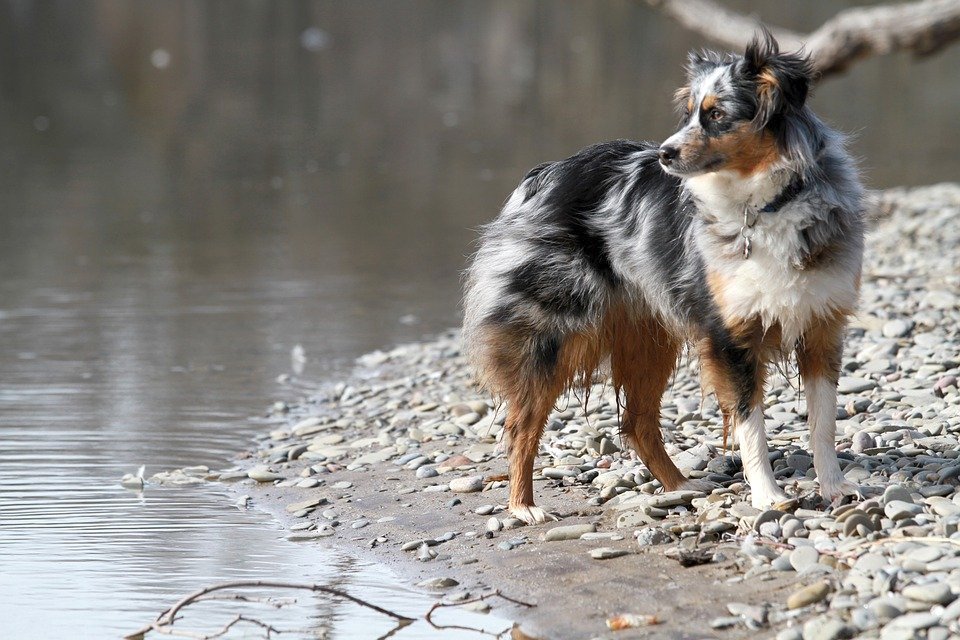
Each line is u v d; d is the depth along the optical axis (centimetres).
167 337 1403
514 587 705
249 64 4078
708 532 730
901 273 1386
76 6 5344
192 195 2297
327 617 689
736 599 644
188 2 5597
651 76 3791
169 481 943
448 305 1548
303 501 892
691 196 775
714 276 762
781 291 739
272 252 1858
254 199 2262
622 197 822
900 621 579
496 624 664
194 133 2961
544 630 646
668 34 4797
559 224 830
